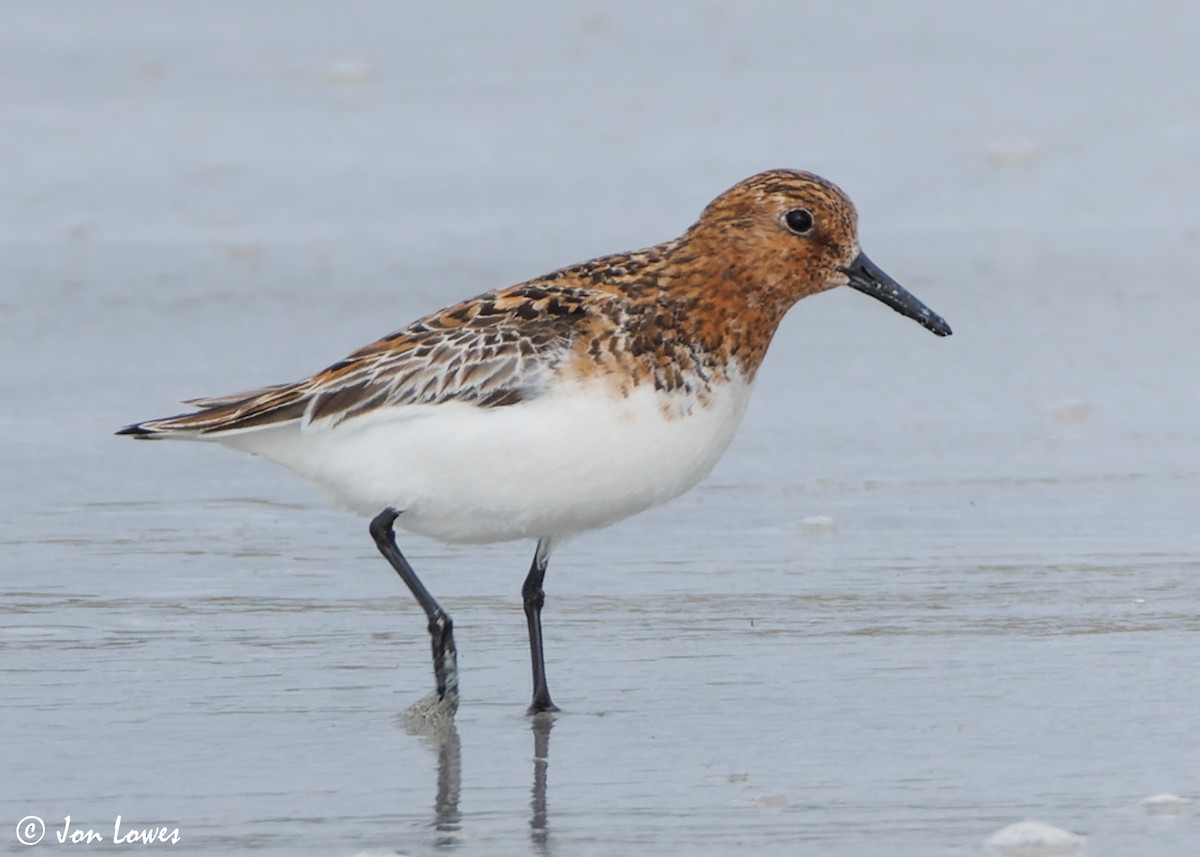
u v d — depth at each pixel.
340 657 11.39
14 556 13.20
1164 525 13.84
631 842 8.65
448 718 10.39
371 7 33.03
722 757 9.75
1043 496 14.51
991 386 17.31
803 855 8.47
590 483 10.16
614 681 10.98
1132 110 26.80
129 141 25.67
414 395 10.12
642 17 32.44
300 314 19.36
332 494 10.65
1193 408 16.64
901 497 14.51
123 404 16.69
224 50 30.36
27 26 31.44
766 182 10.70
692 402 10.29
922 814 8.91
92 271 20.81
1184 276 20.53
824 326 19.31
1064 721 10.17
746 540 13.60
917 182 24.19
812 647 11.49
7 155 25.03
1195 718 10.19
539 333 10.11
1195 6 32.44
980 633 11.68
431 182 24.25
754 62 29.62
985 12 32.41
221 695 10.71
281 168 24.77
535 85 28.48
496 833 8.77
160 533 13.75
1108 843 8.52
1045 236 22.08
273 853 8.55
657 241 21.77
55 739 9.98
